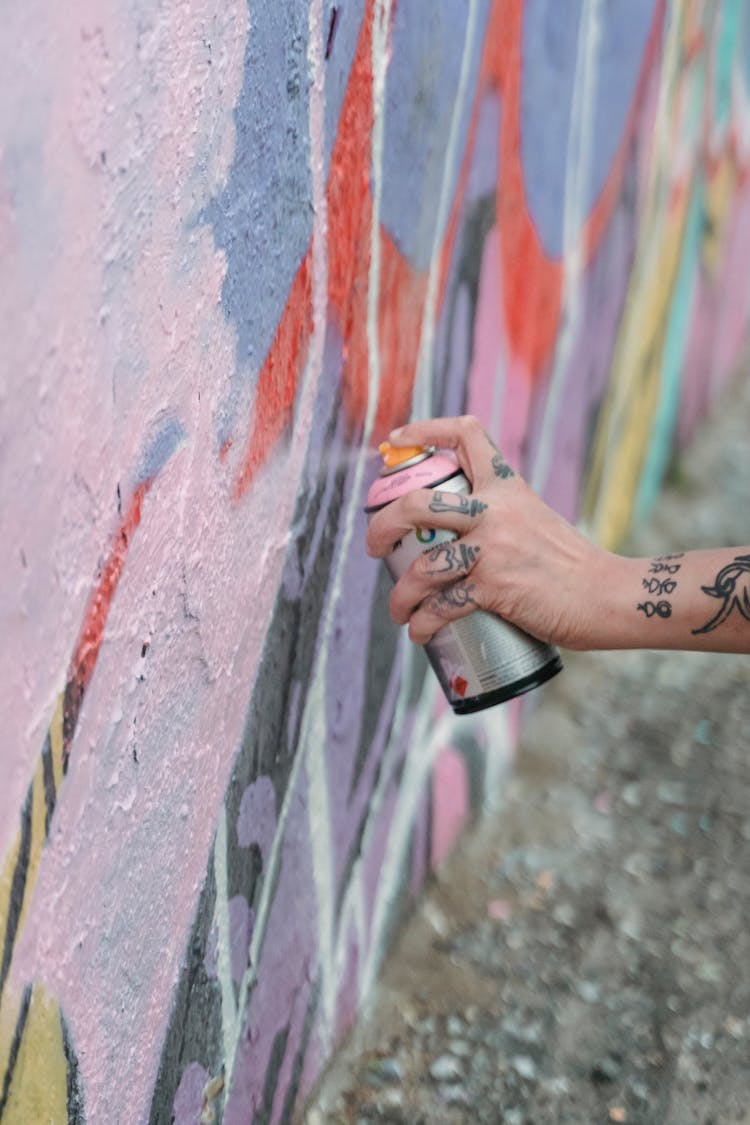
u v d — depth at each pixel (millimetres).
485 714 2758
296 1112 2088
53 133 1018
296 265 1558
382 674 2160
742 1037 2312
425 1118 2143
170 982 1526
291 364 1596
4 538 1025
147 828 1388
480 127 2203
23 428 1030
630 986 2418
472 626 1525
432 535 1494
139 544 1258
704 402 4594
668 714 3176
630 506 3824
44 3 984
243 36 1311
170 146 1195
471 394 2393
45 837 1166
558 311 2859
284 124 1449
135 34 1108
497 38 2209
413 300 2018
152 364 1229
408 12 1787
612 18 2898
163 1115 1576
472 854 2707
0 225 968
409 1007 2348
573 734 3094
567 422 3061
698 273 4211
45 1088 1245
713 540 3967
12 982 1147
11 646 1060
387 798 2285
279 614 1688
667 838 2787
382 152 1788
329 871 2061
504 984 2410
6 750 1076
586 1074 2236
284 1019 1963
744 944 2518
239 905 1715
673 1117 2162
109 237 1117
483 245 2324
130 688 1291
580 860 2715
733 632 1503
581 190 2889
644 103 3281
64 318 1067
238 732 1620
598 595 1505
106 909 1319
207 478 1399
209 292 1328
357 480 1904
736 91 4316
